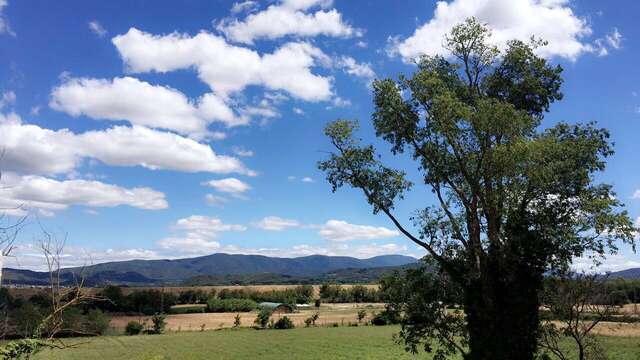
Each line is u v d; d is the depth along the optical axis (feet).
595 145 89.56
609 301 61.46
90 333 42.65
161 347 248.11
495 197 91.25
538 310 85.46
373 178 101.14
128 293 393.91
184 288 582.76
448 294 100.63
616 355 148.87
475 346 92.53
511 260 87.20
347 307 547.49
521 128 89.04
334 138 101.40
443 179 100.37
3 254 36.24
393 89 98.07
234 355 216.95
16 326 38.63
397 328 338.75
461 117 89.81
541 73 102.53
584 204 87.15
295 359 198.59
